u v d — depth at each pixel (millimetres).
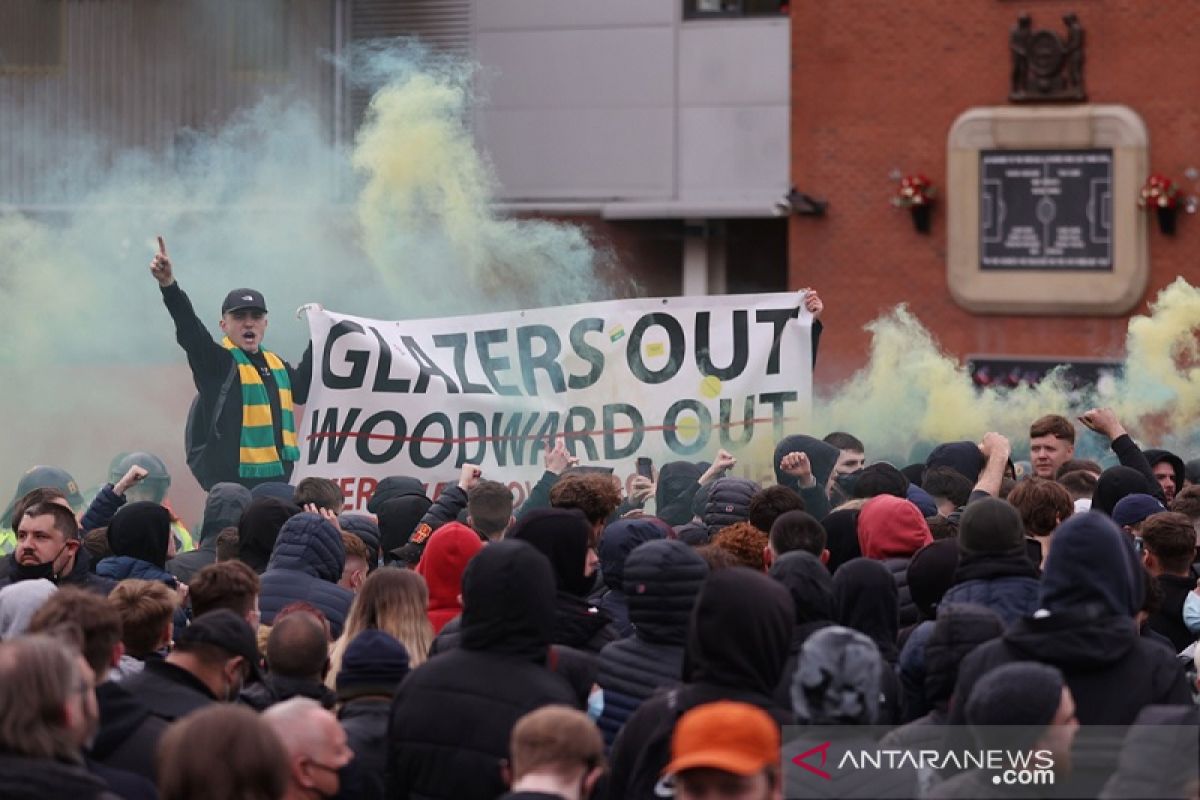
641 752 18250
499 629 19250
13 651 15555
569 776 16203
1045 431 36656
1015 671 16797
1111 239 82125
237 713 15000
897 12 85125
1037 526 25656
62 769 15273
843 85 86188
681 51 91625
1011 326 84375
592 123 92812
